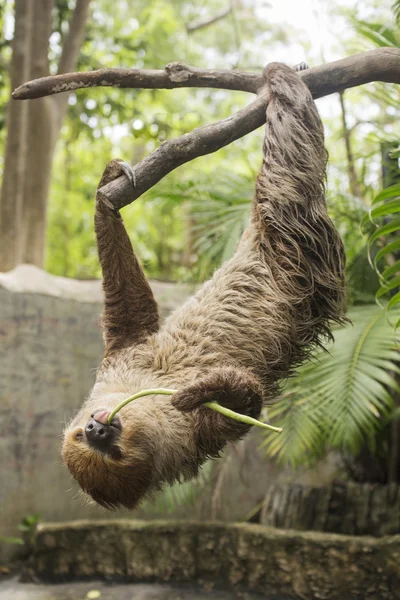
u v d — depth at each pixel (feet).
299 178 10.75
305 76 10.98
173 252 57.11
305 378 17.07
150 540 23.31
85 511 26.73
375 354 16.44
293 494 23.38
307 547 20.67
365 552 19.76
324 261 11.00
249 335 10.59
